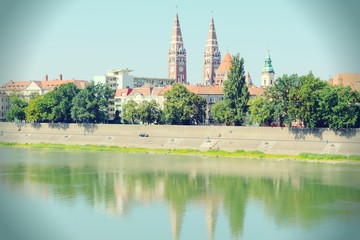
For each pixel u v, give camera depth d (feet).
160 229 485.97
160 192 615.98
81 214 530.27
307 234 468.75
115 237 465.88
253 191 616.80
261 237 463.83
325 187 630.74
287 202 568.00
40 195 603.26
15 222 502.38
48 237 465.88
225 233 475.31
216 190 623.36
